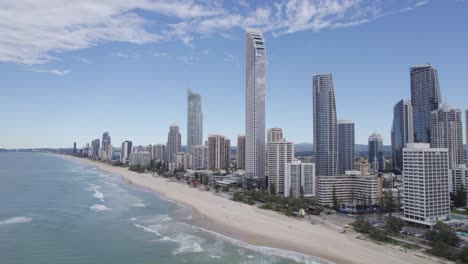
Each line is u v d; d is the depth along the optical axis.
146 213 156.62
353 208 178.62
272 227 131.88
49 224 127.38
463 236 124.69
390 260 96.62
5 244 102.56
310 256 98.88
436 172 147.50
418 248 108.56
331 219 155.00
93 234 116.75
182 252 99.88
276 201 189.00
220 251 101.62
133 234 118.19
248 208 176.62
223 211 164.62
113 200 192.50
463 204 199.88
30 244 103.25
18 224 125.75
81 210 156.88
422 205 145.00
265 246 107.44
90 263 89.75
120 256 95.50
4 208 156.12
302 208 167.25
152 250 101.12
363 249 105.94
